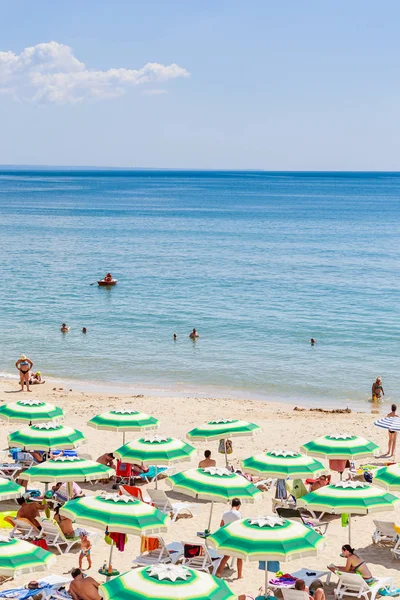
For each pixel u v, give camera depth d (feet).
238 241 349.20
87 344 143.64
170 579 34.40
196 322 165.07
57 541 53.88
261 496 51.75
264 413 98.48
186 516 61.57
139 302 188.96
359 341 148.25
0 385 113.70
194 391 113.60
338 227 433.89
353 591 47.44
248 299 194.90
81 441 63.52
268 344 145.38
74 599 43.52
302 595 43.14
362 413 101.04
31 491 64.03
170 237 364.17
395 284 220.23
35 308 179.01
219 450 74.64
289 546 40.37
